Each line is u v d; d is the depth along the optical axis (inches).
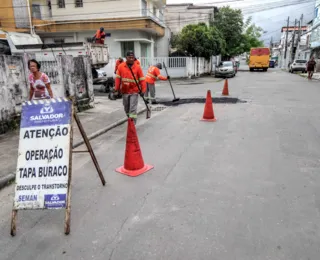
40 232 117.5
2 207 139.9
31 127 126.3
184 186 152.6
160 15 1138.7
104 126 285.1
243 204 132.7
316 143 220.1
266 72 1368.1
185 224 118.2
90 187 155.5
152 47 993.5
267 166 176.6
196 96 496.7
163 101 448.1
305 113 333.4
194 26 1023.0
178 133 257.6
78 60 355.9
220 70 995.9
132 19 832.9
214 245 104.7
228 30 1357.0
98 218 125.3
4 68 259.1
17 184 121.4
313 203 132.7
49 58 322.7
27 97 290.2
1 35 514.0
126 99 265.6
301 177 160.4
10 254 104.9
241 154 198.4
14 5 717.3
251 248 102.7
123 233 113.8
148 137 247.3
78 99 357.7
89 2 893.2
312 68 836.6
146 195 144.3
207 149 210.7
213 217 122.6
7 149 214.7
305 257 97.9
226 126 277.6
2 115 258.4
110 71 643.5
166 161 189.0
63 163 120.6
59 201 116.8
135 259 99.0
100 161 195.3
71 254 103.0
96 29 857.5
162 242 107.3
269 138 234.8
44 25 860.0
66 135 123.3
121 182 160.2
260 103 407.5
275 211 126.3
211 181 157.6
